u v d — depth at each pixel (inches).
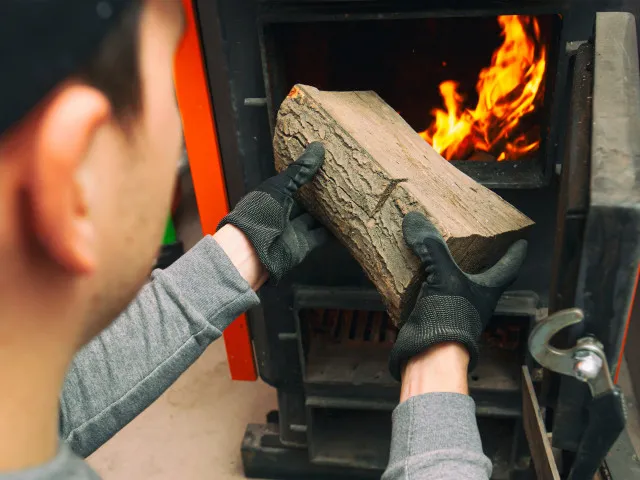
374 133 38.6
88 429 28.7
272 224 35.4
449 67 47.9
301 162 36.2
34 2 8.9
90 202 10.4
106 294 12.4
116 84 10.2
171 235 77.5
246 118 42.5
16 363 11.3
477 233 33.7
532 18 42.6
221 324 33.1
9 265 10.3
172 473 59.0
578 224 24.1
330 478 58.2
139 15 10.4
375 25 45.9
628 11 35.9
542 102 44.2
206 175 45.4
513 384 49.3
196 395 67.1
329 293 47.7
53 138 9.3
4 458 11.4
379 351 54.2
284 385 53.6
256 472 58.9
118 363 30.0
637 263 23.5
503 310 45.4
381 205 35.4
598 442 26.6
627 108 27.2
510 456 53.2
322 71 47.9
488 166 44.1
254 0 37.7
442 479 23.3
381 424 58.4
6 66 9.0
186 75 41.0
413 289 34.1
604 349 25.9
